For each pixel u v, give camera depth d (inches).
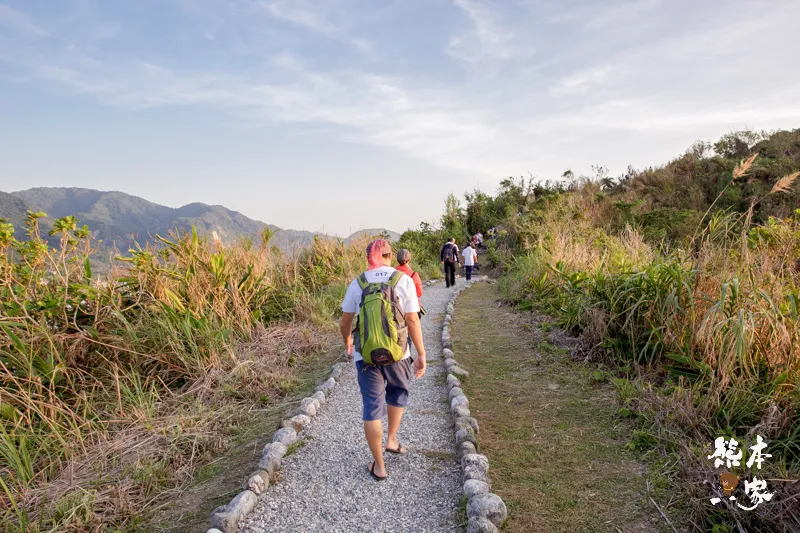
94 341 192.7
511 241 728.3
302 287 351.6
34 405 160.7
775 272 193.6
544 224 663.8
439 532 111.7
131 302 238.2
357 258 511.8
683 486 122.5
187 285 255.0
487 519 107.9
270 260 364.5
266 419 181.9
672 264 211.6
